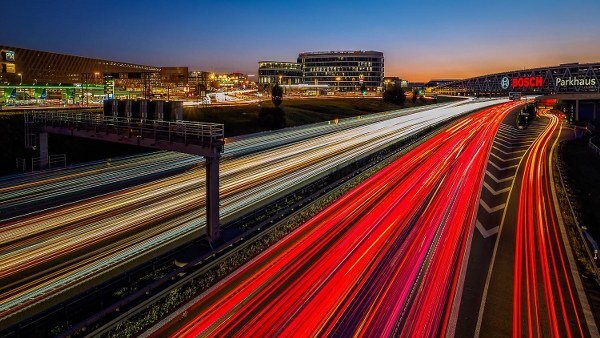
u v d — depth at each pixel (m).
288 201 30.55
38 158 40.56
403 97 131.62
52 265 19.81
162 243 22.58
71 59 177.25
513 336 14.89
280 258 20.69
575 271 19.97
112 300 16.61
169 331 14.67
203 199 31.03
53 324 14.79
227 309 16.06
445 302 16.91
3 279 18.38
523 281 18.94
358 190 34.16
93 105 75.88
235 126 69.62
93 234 23.73
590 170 46.50
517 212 29.02
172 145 23.95
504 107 136.50
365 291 17.48
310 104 111.12
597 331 15.26
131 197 31.44
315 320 15.27
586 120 111.12
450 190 34.50
